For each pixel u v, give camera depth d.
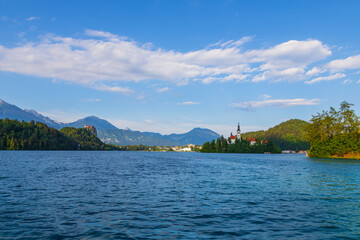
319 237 13.44
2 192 26.08
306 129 137.88
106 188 29.81
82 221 16.19
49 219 16.55
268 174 48.72
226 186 32.31
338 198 24.17
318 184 34.16
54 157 120.56
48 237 13.23
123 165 75.50
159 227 15.09
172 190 28.78
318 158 127.69
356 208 20.06
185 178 41.50
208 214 18.12
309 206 20.70
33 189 28.31
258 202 22.28
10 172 46.59
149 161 105.69
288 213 18.47
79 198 23.58
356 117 119.88
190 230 14.57
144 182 35.75
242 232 14.24
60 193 26.08
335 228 14.99
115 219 16.70
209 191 28.23
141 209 19.50
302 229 14.80
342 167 67.19
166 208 19.88
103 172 50.84
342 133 121.56
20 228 14.64
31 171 49.44
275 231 14.43
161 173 50.38
